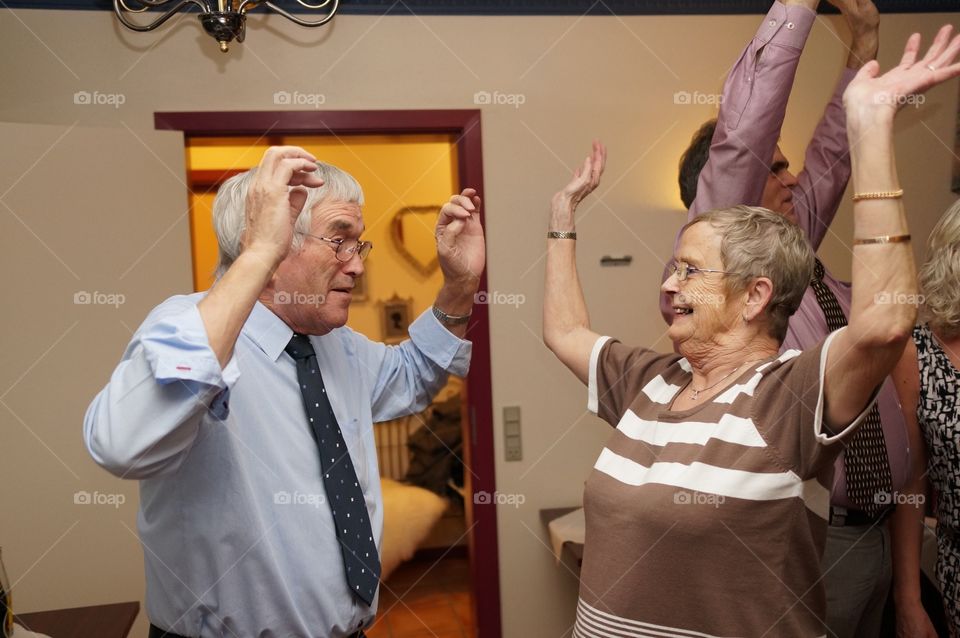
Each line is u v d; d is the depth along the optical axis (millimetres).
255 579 1312
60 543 2680
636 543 1203
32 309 2686
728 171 1703
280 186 1095
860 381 1072
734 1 3270
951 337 1712
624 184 3277
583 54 3236
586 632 1248
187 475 1283
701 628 1160
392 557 4457
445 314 1725
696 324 1295
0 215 2662
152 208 2820
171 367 1009
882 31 3311
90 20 2947
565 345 1576
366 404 1602
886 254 1022
